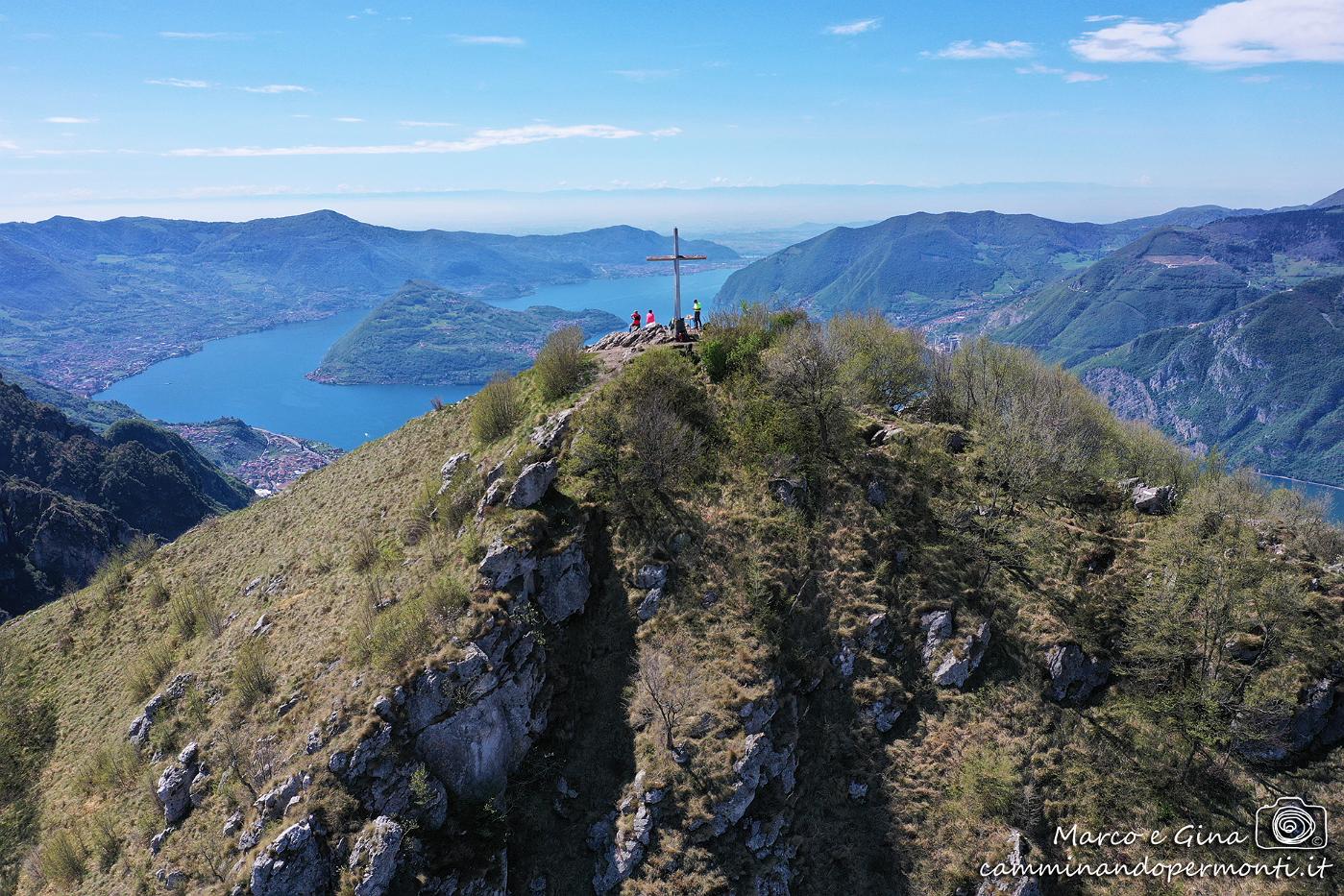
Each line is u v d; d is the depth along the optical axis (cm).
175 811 4297
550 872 3981
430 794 3875
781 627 4838
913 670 4841
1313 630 4488
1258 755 4259
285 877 3531
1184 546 4759
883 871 4122
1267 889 3828
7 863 4722
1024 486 5562
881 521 5441
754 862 3988
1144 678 4578
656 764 4181
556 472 5391
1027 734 4516
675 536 5209
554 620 4819
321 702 4294
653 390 6000
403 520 6103
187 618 6391
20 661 7031
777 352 6394
